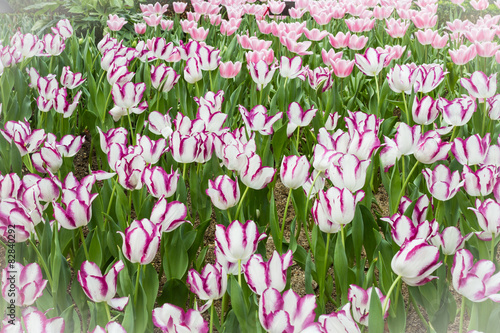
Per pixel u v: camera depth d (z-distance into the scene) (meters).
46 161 2.34
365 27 4.84
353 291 1.59
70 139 2.62
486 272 1.57
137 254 1.64
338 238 1.98
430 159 2.27
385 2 5.87
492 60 4.62
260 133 2.81
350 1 5.96
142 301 1.78
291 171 2.04
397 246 2.05
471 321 1.80
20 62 3.91
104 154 3.48
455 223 2.51
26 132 2.56
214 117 2.62
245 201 2.60
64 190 1.84
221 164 3.04
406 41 5.49
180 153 2.28
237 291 1.66
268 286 1.52
